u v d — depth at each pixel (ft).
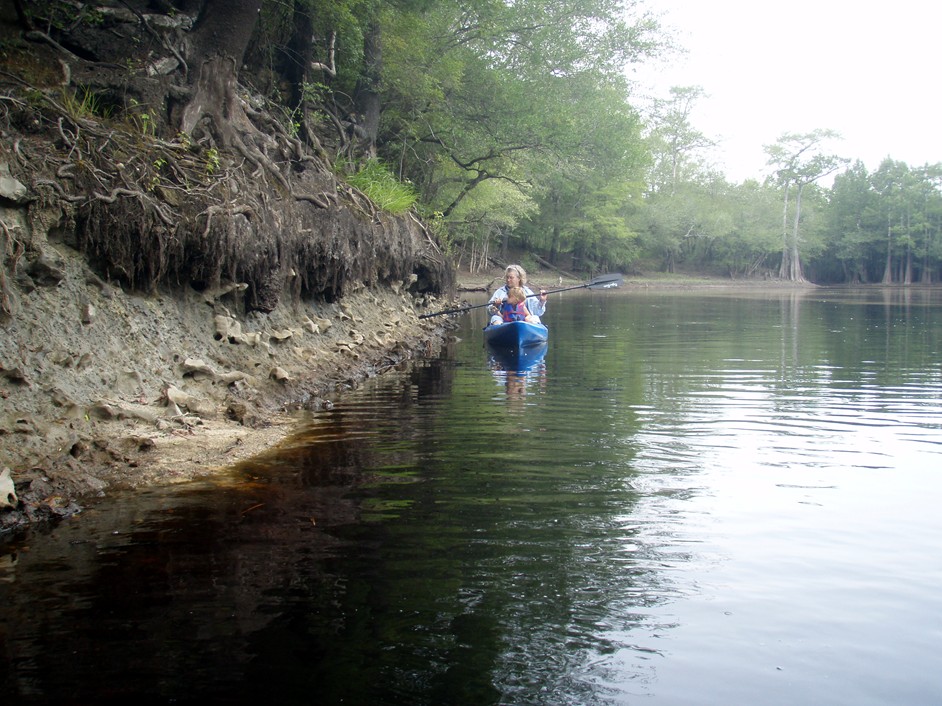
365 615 10.11
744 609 10.40
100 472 16.24
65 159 21.30
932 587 11.12
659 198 243.40
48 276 19.58
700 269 268.41
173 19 31.32
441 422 22.67
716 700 8.30
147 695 8.26
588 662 9.03
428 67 66.18
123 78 28.30
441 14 69.46
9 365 16.90
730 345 46.34
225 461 17.83
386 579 11.25
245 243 27.32
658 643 9.49
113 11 29.94
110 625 9.80
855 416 23.90
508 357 39.83
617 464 17.87
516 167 83.92
